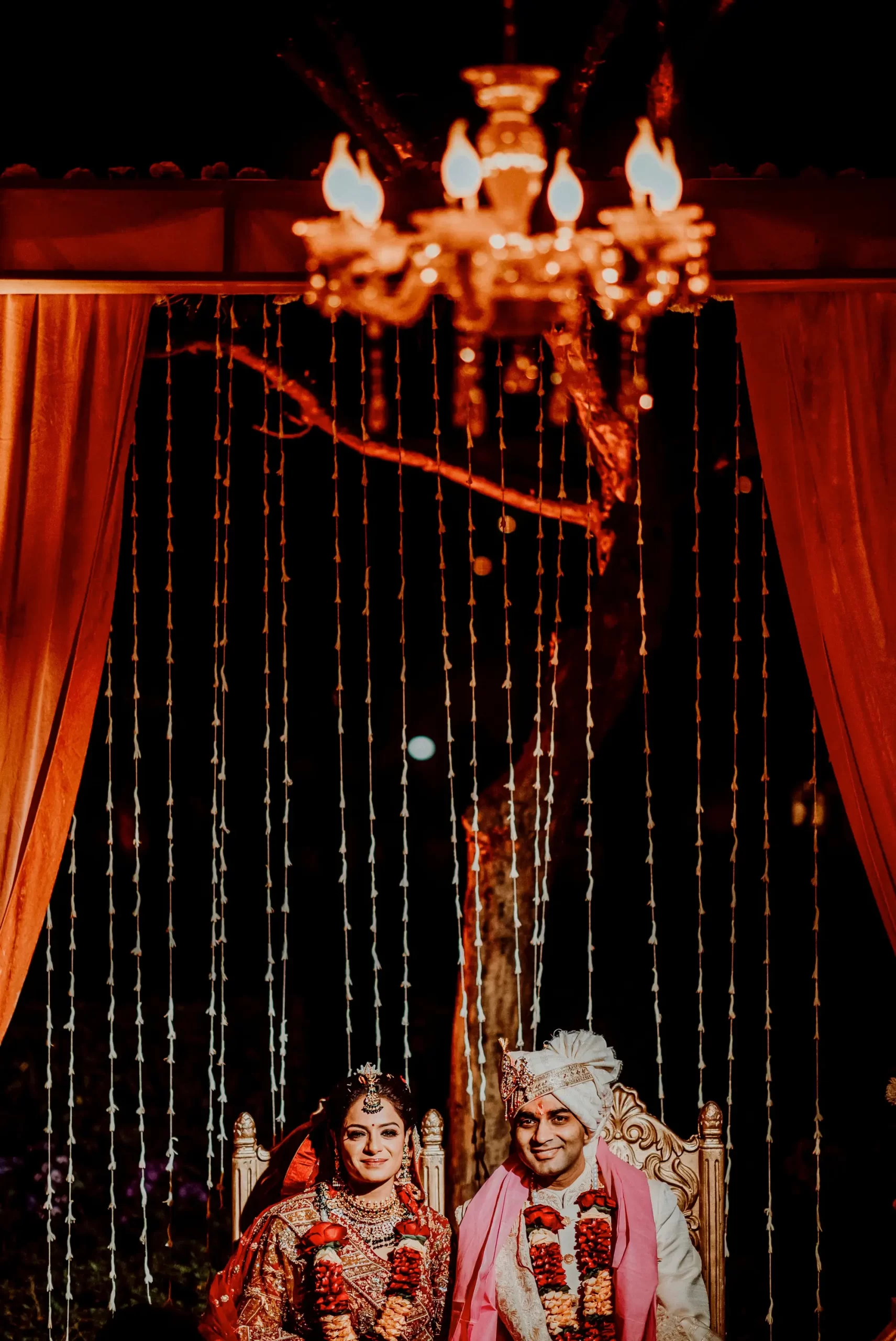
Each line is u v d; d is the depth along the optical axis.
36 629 3.86
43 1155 5.45
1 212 3.89
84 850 5.92
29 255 3.89
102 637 3.94
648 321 4.04
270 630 6.00
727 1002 5.70
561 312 3.51
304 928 5.95
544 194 3.84
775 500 3.99
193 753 6.00
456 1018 4.85
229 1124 5.58
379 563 5.93
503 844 4.85
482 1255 3.58
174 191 3.90
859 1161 5.43
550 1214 3.59
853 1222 5.37
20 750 3.83
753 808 5.71
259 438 5.93
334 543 5.97
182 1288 5.28
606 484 4.87
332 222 3.11
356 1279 3.51
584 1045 3.70
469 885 4.89
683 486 5.37
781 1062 5.66
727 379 5.44
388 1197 3.62
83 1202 5.43
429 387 5.62
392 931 5.89
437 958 5.86
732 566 5.65
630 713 5.72
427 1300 3.55
